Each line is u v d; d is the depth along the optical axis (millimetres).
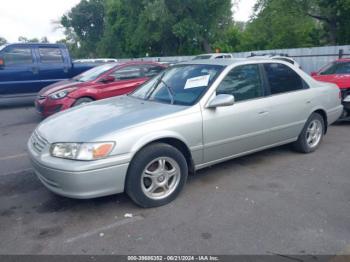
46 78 10586
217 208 3451
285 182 4086
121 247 2816
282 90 4586
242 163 4750
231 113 3926
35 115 9273
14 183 4234
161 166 3467
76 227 3145
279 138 4617
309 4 22047
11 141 6418
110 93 7734
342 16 21922
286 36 27797
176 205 3529
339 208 3404
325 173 4355
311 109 4922
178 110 3592
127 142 3172
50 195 3855
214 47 32969
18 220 3297
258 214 3312
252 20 27531
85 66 11297
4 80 9922
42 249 2811
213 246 2803
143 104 3959
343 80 7059
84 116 3689
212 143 3824
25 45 10234
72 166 3006
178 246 2812
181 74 4371
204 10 28969
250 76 4266
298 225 3092
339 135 6215
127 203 3588
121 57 41906
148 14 28484
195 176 4305
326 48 15977
